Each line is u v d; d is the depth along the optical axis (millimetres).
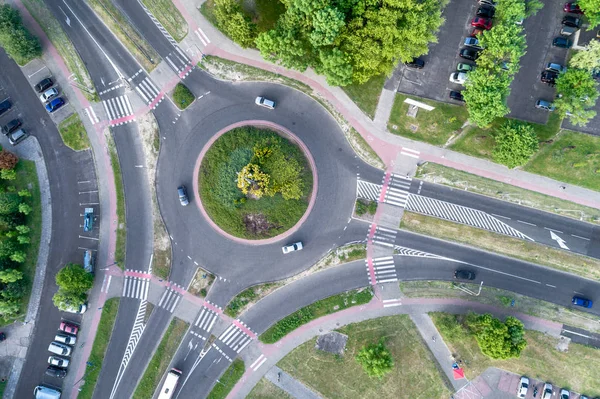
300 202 67562
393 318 67562
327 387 67438
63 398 67250
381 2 58062
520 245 67188
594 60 58438
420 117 67375
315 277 67938
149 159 68312
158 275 68250
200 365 67875
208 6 67438
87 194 68500
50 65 68375
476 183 67438
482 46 61000
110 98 68312
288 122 68000
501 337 60875
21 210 65250
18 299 66250
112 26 68000
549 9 66375
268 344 67750
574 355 66625
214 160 67750
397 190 67812
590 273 66875
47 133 68438
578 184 66750
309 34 58250
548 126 66562
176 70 68062
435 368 67000
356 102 67750
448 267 67625
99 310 67812
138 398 67500
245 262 68000
